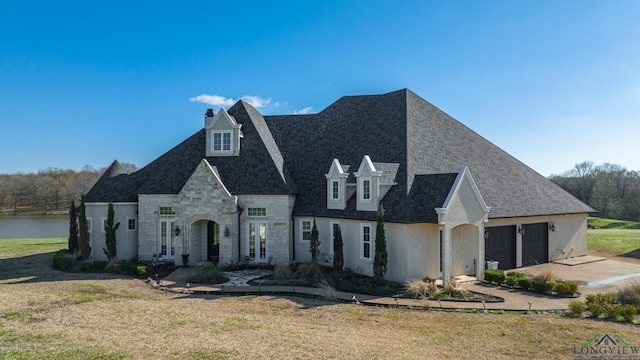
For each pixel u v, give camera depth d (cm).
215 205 2772
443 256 2178
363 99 3422
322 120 3438
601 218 7525
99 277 2491
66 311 1584
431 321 1630
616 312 1658
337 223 2723
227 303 1880
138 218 3041
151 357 1096
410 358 1180
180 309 1705
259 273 2614
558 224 3159
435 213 2234
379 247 2283
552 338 1412
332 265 2725
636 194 7738
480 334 1457
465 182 2295
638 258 3297
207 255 2983
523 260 2902
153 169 3198
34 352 1088
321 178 3009
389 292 2094
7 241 4603
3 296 1823
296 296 2050
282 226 2845
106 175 3191
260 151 3048
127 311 1627
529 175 3259
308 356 1151
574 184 9250
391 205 2391
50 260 3172
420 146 2762
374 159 2808
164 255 2998
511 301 1942
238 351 1166
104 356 1087
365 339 1348
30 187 10056
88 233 2975
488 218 2531
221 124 3102
